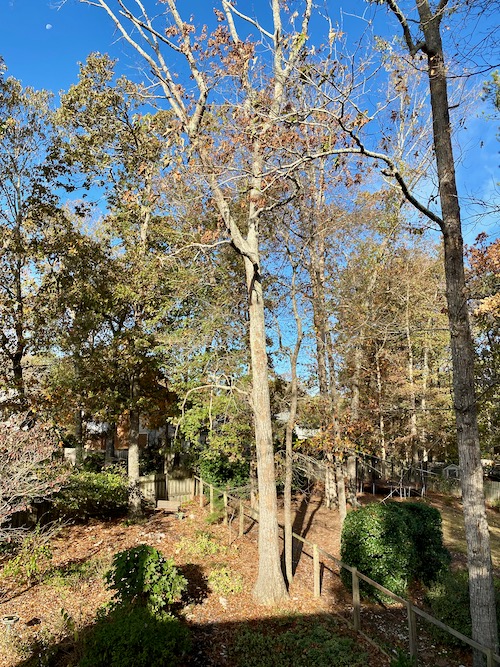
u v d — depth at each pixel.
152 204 12.97
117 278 14.17
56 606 8.08
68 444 22.14
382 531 8.86
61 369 14.81
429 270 14.55
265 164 9.23
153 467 21.41
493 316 10.34
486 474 22.56
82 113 13.80
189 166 8.55
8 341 13.23
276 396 11.84
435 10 6.72
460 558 11.62
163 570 6.90
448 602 7.34
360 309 11.55
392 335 12.62
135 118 13.13
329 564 10.41
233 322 12.66
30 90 13.76
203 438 16.55
